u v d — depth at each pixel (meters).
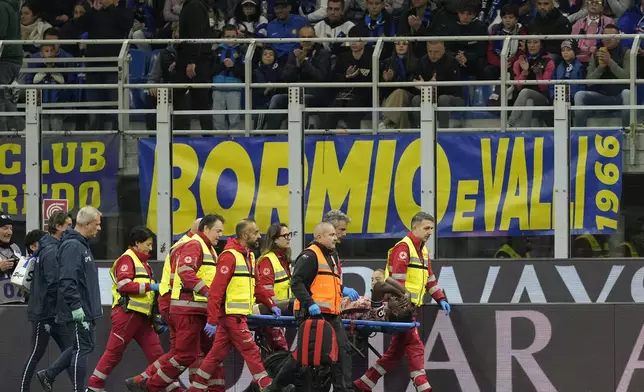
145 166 59.66
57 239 50.31
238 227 48.22
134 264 50.34
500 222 59.09
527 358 51.31
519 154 59.09
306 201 59.16
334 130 59.16
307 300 46.19
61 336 50.09
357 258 59.22
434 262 57.88
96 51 67.38
